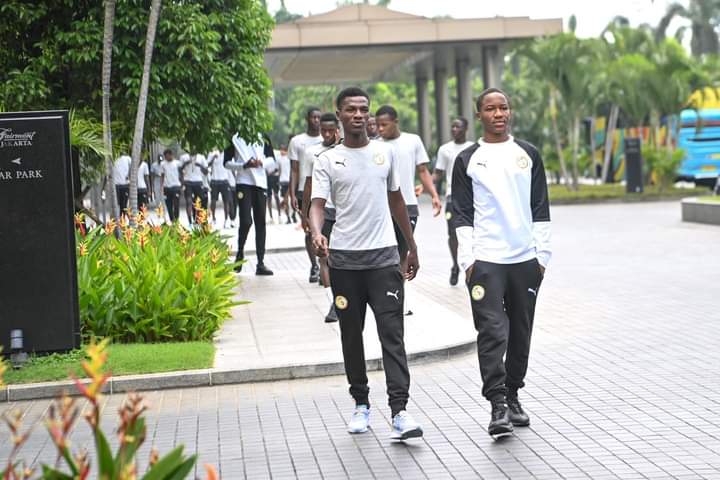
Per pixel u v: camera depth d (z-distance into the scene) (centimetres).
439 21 3775
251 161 1562
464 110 4631
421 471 624
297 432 721
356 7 3694
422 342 986
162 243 1209
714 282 1456
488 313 689
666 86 3916
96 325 1002
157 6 1262
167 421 760
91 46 1316
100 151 1194
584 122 5088
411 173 1102
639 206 3400
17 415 396
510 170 694
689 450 649
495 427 679
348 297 702
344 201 696
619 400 786
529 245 697
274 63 4159
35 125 908
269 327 1102
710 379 849
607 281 1501
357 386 718
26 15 1316
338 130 1119
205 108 1391
